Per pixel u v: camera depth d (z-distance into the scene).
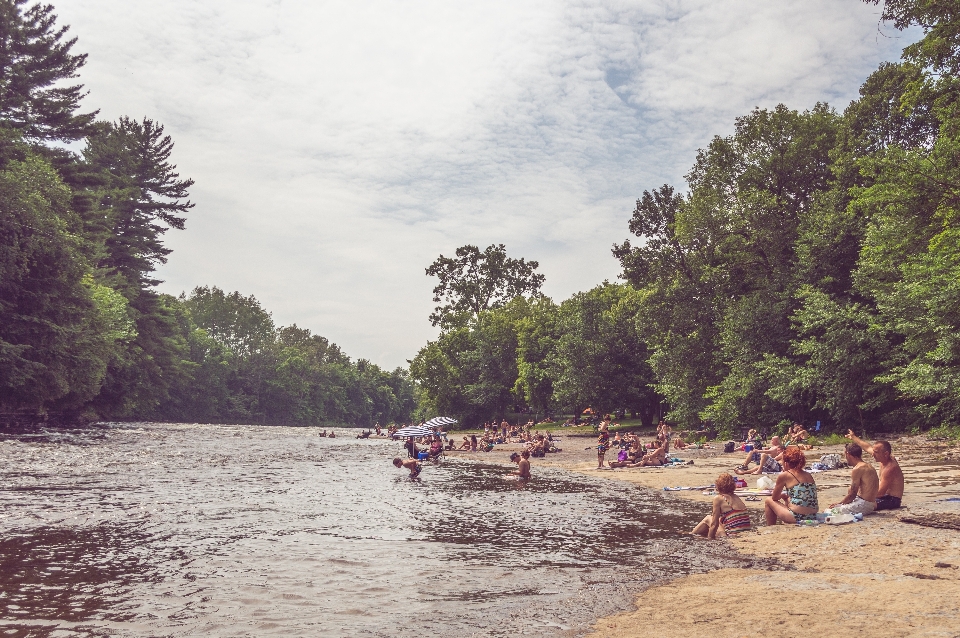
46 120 50.84
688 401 42.56
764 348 36.00
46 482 17.61
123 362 58.56
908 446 24.42
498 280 104.94
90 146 69.06
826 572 7.11
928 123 36.94
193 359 112.69
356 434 77.19
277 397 135.00
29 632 5.42
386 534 10.61
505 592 6.86
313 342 174.75
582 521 12.12
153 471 21.66
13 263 37.72
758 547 8.93
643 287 54.06
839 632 4.79
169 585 7.14
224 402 121.62
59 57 50.22
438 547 9.49
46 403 48.72
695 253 41.88
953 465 17.92
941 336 23.52
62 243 41.56
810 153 40.16
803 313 32.53
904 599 5.65
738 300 39.88
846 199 35.28
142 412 76.75
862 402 30.77
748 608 5.68
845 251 34.06
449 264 104.94
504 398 87.94
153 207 69.56
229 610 6.17
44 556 8.53
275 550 9.16
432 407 91.62
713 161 44.22
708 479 19.81
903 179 22.53
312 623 5.75
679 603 6.09
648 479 20.64
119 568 7.94
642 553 8.96
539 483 20.00
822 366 30.78
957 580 6.30
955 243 22.66
